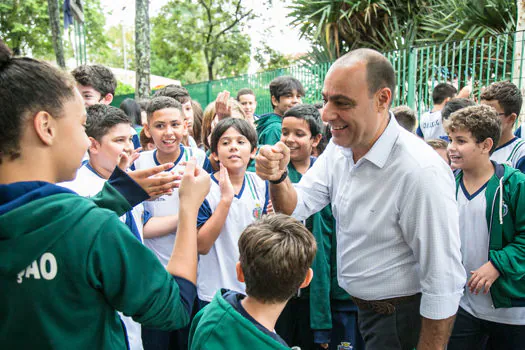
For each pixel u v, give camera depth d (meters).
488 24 7.11
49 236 0.90
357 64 1.52
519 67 4.82
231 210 2.42
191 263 1.19
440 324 1.61
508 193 2.14
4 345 0.94
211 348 1.24
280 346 1.21
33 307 0.92
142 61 8.93
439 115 4.91
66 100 1.00
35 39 19.23
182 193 1.29
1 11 18.22
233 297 1.38
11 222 0.88
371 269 1.77
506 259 2.08
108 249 0.96
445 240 1.58
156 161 2.83
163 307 1.03
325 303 2.45
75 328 0.94
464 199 2.29
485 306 2.21
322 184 2.06
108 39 22.12
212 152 2.64
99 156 2.14
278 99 4.03
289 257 1.30
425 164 1.58
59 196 0.94
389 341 1.78
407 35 8.73
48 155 0.99
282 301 1.35
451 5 7.80
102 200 1.17
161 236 2.45
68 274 0.92
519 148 2.80
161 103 2.76
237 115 3.69
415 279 1.74
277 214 1.47
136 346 1.99
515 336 2.19
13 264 0.89
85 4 20.19
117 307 1.00
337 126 1.60
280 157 1.78
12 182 0.95
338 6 9.40
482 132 2.17
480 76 4.89
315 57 10.11
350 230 1.83
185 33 22.38
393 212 1.68
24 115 0.93
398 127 1.70
